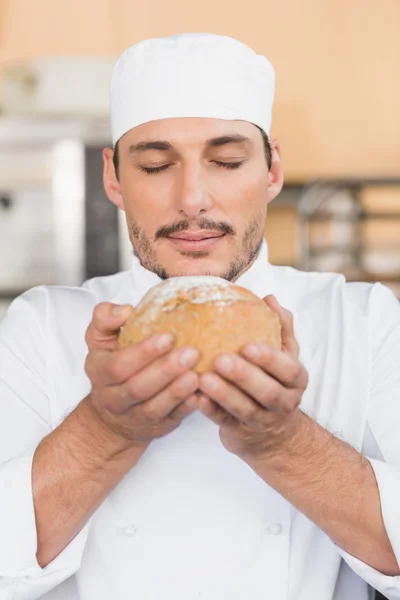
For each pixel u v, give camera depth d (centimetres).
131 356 74
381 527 90
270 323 82
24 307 117
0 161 382
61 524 90
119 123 106
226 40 104
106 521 100
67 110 399
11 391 109
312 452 89
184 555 98
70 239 384
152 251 103
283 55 462
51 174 382
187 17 462
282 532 99
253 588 98
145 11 463
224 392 74
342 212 411
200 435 100
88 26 464
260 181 103
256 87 105
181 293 81
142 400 76
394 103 460
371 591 111
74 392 110
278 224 457
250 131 102
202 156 100
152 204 101
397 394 106
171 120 99
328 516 91
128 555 99
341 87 461
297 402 79
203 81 100
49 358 112
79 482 89
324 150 464
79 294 120
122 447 87
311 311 115
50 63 398
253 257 105
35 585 90
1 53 466
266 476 89
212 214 99
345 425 106
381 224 455
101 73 400
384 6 457
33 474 90
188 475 100
